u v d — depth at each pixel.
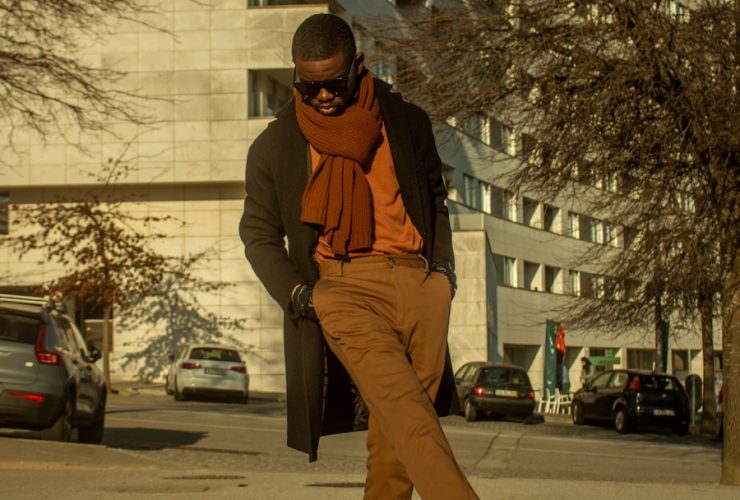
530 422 35.50
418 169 4.09
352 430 4.18
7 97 16.06
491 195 57.75
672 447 25.98
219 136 44.06
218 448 19.12
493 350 51.22
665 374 32.38
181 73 44.16
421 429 3.57
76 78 16.12
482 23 15.99
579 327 21.28
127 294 39.16
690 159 15.55
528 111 15.83
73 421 16.45
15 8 15.41
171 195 45.44
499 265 56.81
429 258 4.09
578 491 9.27
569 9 15.73
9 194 45.00
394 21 17.69
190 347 36.50
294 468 16.12
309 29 3.91
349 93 3.97
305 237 4.03
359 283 3.93
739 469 13.43
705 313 20.94
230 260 45.16
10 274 44.94
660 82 15.02
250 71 44.53
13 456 13.60
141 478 10.60
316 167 3.98
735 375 13.58
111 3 16.00
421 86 16.45
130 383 43.56
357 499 8.35
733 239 14.35
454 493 3.46
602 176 15.77
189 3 44.16
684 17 15.63
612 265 18.72
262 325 44.97
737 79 14.91
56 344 15.73
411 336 3.98
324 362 4.02
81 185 44.28
